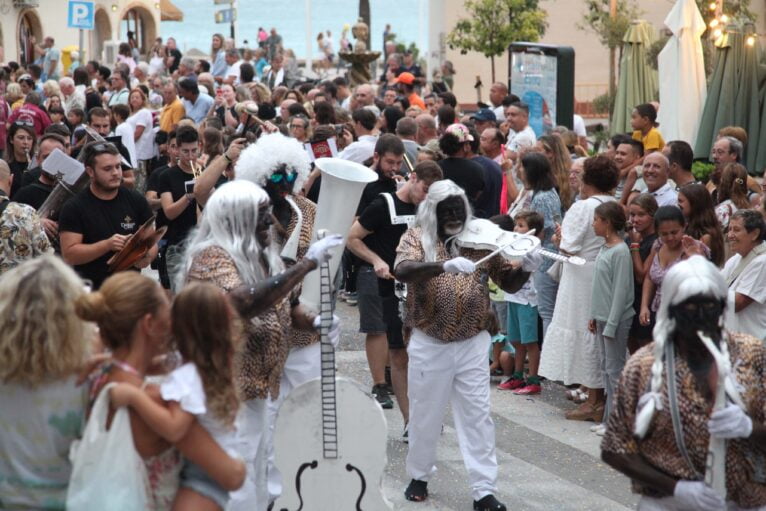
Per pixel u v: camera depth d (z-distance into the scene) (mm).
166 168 10242
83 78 23844
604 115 30953
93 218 8188
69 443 4215
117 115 18000
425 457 7457
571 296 9398
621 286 8766
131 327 4188
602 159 9477
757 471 4484
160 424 4082
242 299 5348
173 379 4156
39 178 9953
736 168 9383
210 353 4227
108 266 8125
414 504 7508
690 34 14297
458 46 31703
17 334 4066
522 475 8117
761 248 7867
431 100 19422
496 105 17250
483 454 7285
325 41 52125
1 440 4176
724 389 4309
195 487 4258
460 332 7137
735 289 7852
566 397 10258
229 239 5609
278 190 6988
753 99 13438
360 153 11977
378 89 27297
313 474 5980
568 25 35625
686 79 14281
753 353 4523
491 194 10703
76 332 4156
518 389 10430
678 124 14328
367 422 5930
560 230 9656
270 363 5758
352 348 12008
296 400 5941
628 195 11031
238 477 4266
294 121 13875
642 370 4551
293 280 5457
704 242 8711
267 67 28344
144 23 51344
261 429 5887
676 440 4426
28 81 23875
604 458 4648
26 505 4188
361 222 8539
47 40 36531
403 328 7609
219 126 13820
